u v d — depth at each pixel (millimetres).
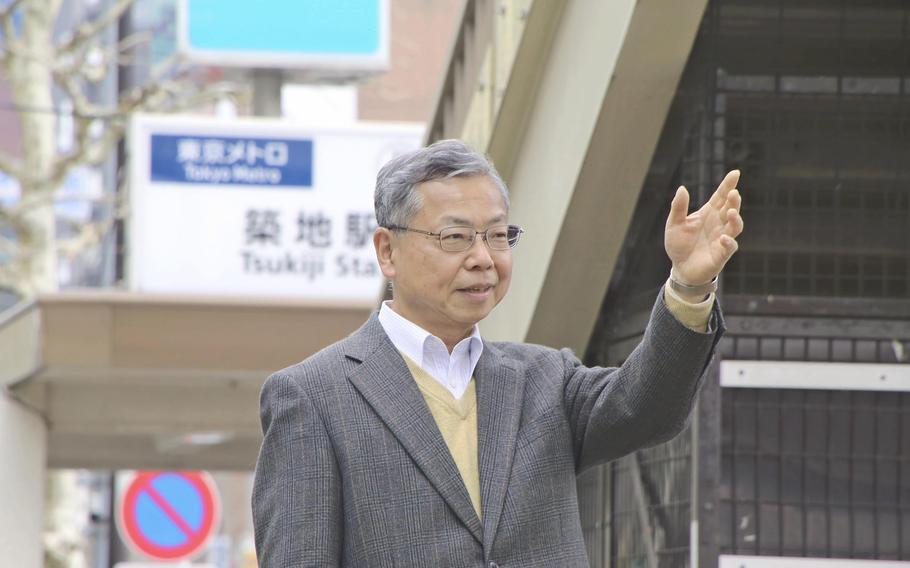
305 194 16953
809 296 7449
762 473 7414
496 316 8750
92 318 13773
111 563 23016
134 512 18203
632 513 8008
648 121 6867
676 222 4520
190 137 16844
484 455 4664
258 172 16875
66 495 23938
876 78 7402
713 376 7355
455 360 4824
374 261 17000
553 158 7500
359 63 19797
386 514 4570
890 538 7430
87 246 24453
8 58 23984
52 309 13750
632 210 7352
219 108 29578
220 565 40562
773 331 7434
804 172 7434
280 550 4582
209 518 18328
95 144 23297
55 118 25266
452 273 4660
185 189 16781
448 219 4660
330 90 29484
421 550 4535
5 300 34188
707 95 7352
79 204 32781
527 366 4922
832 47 7402
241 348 13953
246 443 18125
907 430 7469
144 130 16719
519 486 4629
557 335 8156
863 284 7469
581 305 7969
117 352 13789
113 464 18281
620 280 8109
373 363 4773
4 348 14297
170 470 18391
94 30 23047
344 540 4629
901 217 7469
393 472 4605
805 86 7402
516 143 8141
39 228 23641
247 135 16875
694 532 7273
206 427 15258
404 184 4730
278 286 16859
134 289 16625
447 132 9703
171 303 13867
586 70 6973
